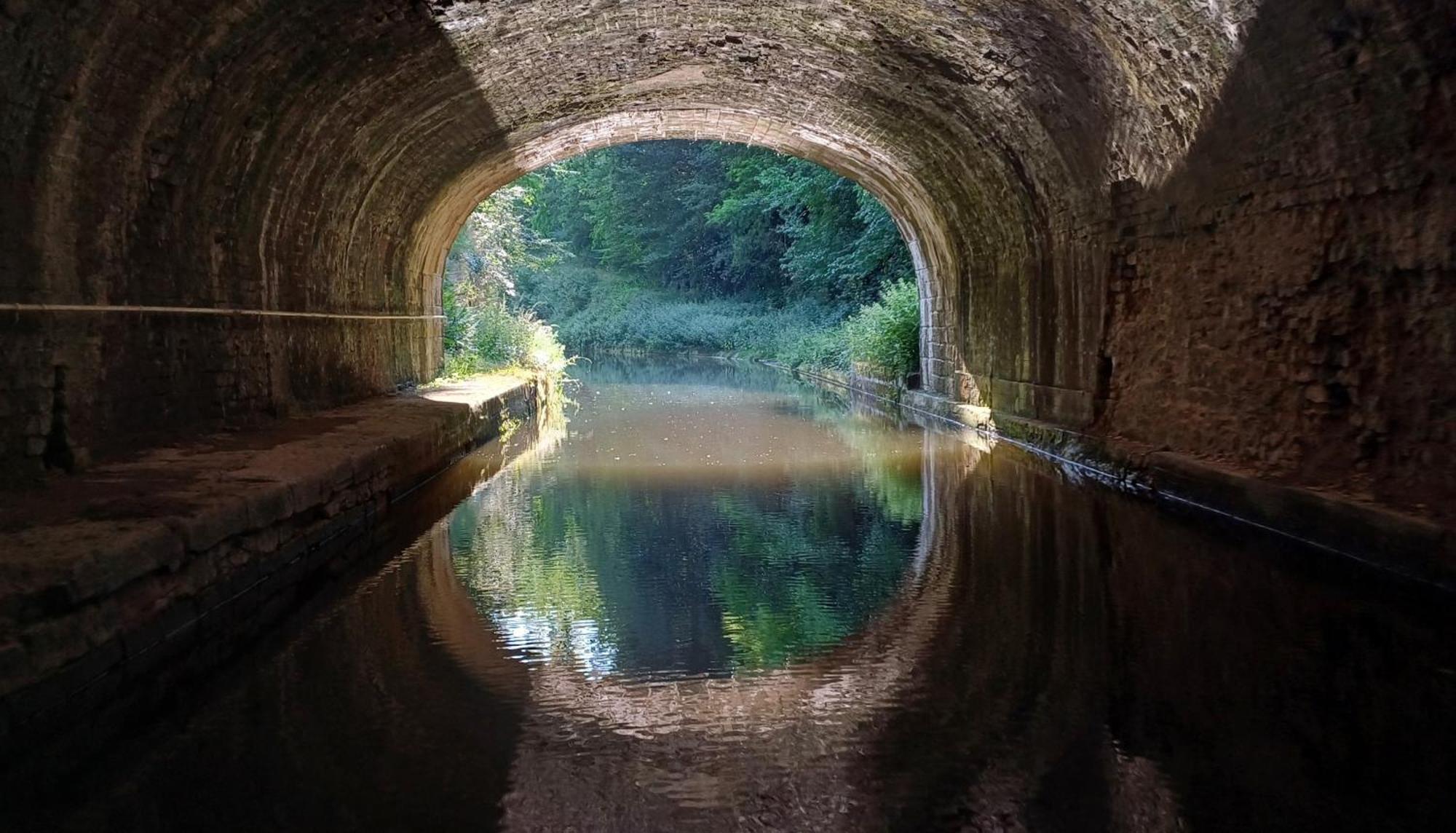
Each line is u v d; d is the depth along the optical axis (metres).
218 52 7.03
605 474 10.59
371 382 12.84
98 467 6.69
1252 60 6.95
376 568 6.71
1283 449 7.56
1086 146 9.88
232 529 5.64
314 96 8.81
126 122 6.59
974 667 4.67
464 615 5.62
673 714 4.18
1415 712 4.05
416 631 5.36
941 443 12.94
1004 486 9.62
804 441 13.32
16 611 4.03
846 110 13.39
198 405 8.23
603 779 3.56
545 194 52.19
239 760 3.77
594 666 4.79
